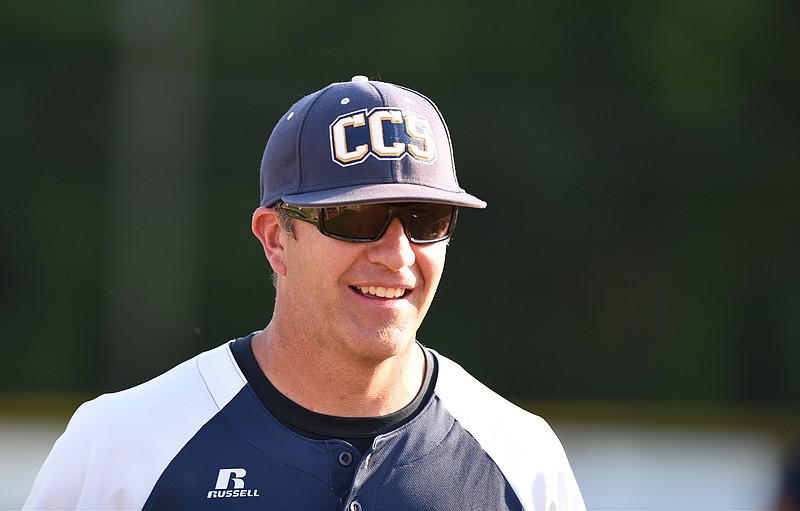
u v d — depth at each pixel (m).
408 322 9.51
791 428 34.56
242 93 65.19
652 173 69.12
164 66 56.56
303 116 9.72
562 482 10.34
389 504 9.48
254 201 65.12
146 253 56.56
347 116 9.55
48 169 65.19
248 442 9.59
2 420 39.31
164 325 56.84
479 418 10.12
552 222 69.00
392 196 9.20
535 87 69.81
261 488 9.42
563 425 36.66
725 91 69.38
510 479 9.89
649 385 68.50
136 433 9.63
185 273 57.12
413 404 9.91
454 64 69.75
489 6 70.06
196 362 10.14
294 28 68.31
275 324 9.91
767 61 69.75
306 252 9.48
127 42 56.25
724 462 29.08
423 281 9.62
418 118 9.70
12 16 65.19
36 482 10.07
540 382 68.62
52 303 64.38
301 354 9.66
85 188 65.38
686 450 31.05
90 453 9.66
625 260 68.94
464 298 68.56
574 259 68.81
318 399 9.71
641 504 26.17
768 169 68.75
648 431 34.78
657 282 68.94
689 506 25.91
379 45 69.12
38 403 43.31
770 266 68.25
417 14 69.56
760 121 69.06
